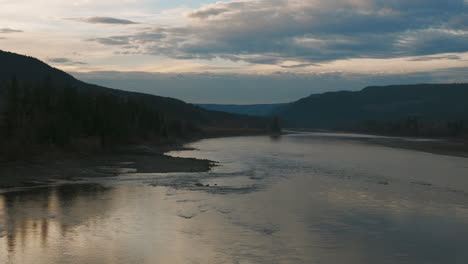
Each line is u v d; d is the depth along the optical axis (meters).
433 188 43.06
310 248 23.84
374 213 31.98
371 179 49.22
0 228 26.72
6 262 21.06
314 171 56.28
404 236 26.22
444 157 79.44
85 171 53.41
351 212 32.25
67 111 78.50
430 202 36.03
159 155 74.62
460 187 43.75
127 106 102.44
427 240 25.44
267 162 67.62
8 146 56.94
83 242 24.33
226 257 22.31
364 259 22.25
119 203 34.56
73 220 28.95
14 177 47.25
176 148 98.50
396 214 31.73
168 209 32.75
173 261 21.62
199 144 118.50
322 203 35.44
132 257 22.09
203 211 32.22
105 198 36.47
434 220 30.02
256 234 26.36
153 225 28.12
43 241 24.34
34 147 62.12
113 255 22.33
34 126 66.88
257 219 29.98
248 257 22.34
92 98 92.00
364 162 68.81
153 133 108.19
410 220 29.98
